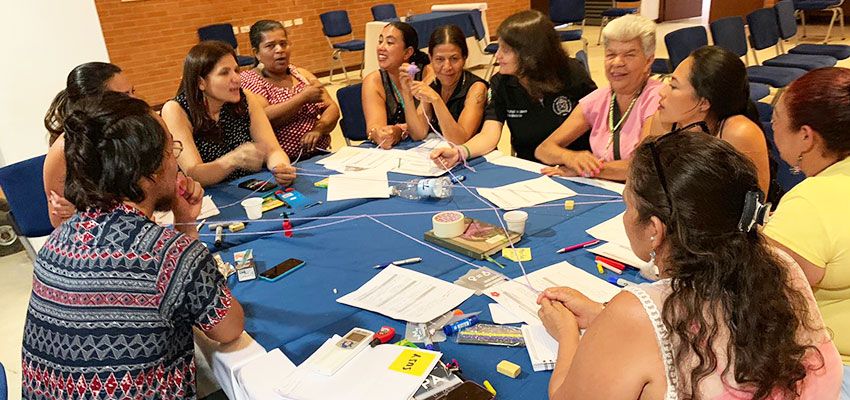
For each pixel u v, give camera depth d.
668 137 0.85
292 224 1.87
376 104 2.92
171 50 6.50
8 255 3.40
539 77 2.43
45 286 1.13
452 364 1.12
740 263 0.77
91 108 1.11
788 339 0.79
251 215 1.92
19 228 2.44
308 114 3.07
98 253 1.10
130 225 1.12
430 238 1.68
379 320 1.32
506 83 2.57
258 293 1.47
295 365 1.18
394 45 2.80
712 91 1.75
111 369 1.09
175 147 1.58
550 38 2.39
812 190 1.19
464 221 1.70
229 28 6.45
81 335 1.09
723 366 0.79
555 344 1.16
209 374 1.49
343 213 1.95
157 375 1.14
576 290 1.30
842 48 4.77
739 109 1.81
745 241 0.79
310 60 7.57
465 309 1.33
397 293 1.41
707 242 0.79
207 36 6.30
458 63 2.69
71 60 3.76
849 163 1.21
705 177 0.78
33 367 1.15
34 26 3.58
